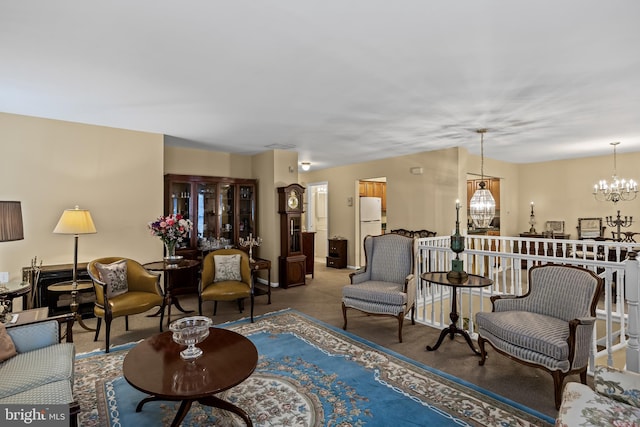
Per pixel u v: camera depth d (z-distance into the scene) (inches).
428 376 106.7
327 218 335.9
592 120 161.9
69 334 96.4
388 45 90.5
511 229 309.9
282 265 231.6
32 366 77.6
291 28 82.0
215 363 82.1
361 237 309.4
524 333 96.9
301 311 176.1
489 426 82.0
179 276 209.5
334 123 167.3
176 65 102.2
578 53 94.9
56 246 159.9
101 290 126.6
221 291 157.8
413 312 156.5
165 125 170.9
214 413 88.1
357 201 308.0
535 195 307.3
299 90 123.0
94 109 144.1
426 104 138.5
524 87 120.2
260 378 105.3
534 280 114.7
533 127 175.8
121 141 176.4
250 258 206.4
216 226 229.6
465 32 84.0
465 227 236.5
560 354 88.7
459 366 113.8
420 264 190.1
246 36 85.7
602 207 269.7
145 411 88.7
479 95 128.3
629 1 70.9
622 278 160.2
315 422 84.0
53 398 66.9
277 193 236.7
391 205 273.1
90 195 167.9
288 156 242.8
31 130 153.9
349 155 261.4
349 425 82.9
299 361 117.0
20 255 151.8
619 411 60.6
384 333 144.5
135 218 180.4
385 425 82.8
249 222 249.3
